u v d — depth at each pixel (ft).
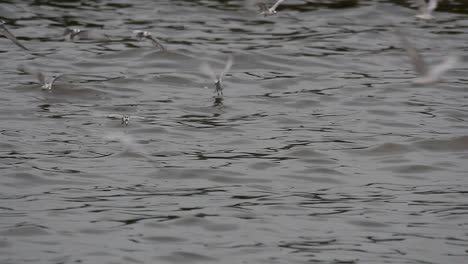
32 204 200.54
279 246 183.01
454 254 180.55
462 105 281.33
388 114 272.72
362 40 338.34
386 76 306.14
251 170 226.38
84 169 222.89
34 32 333.83
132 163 228.22
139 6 366.43
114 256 176.04
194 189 214.07
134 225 190.80
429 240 187.01
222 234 188.34
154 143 243.19
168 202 204.54
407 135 254.47
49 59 309.83
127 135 247.50
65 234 185.16
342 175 225.56
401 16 361.30
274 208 203.10
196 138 248.93
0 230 185.37
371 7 368.07
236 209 201.46
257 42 333.21
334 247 183.01
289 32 344.90
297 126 261.24
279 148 242.58
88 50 320.29
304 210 202.39
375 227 193.36
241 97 285.23
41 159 227.81
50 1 364.99
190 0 373.61
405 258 178.60
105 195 207.51
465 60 319.47
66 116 262.67
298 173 225.97
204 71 283.18
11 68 299.58
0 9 350.84
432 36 341.62
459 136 249.55
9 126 251.60
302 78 303.48
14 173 217.36
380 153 240.53
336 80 302.04
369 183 220.84
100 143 241.76
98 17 352.08
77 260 173.47
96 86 288.10
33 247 178.60
